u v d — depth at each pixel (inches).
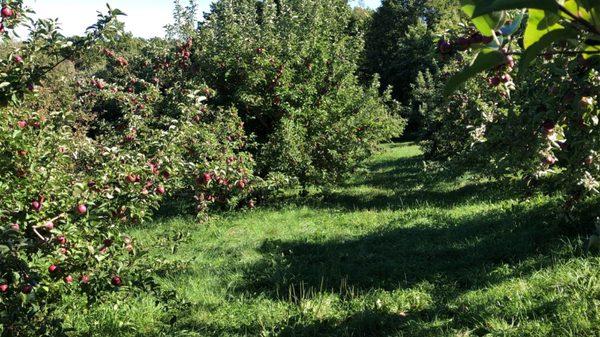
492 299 189.8
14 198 136.8
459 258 254.5
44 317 137.0
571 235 242.5
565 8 25.7
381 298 210.7
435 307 195.3
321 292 223.1
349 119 504.4
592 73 76.0
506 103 213.8
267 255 288.0
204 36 491.5
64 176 155.3
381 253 277.4
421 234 305.6
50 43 130.9
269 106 475.8
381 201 442.3
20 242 118.7
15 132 133.3
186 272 261.0
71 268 141.5
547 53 31.0
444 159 534.9
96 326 190.2
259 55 472.4
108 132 361.7
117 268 149.9
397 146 1039.0
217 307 215.6
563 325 156.1
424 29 1414.9
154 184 164.1
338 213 401.7
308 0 542.0
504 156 212.8
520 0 21.8
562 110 115.4
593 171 207.2
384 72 1550.2
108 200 150.9
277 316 203.0
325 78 510.9
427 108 626.2
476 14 22.4
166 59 463.2
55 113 161.9
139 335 188.1
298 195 488.4
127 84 398.3
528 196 294.7
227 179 195.8
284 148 450.9
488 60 27.5
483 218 317.7
